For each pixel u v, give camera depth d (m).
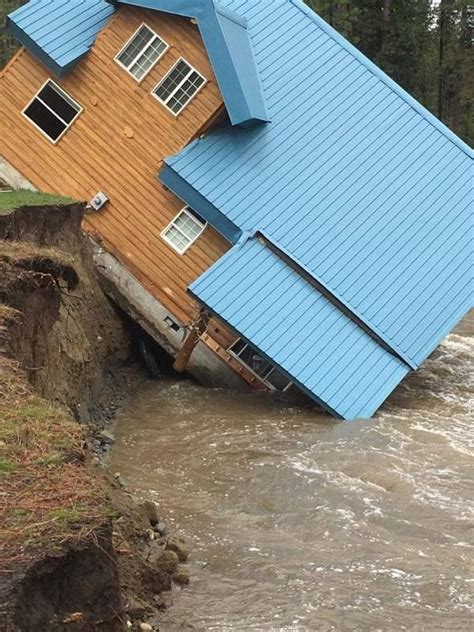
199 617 8.43
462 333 27.86
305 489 12.51
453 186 22.30
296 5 24.30
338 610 8.78
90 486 7.47
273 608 8.74
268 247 19.72
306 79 22.77
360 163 21.77
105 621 6.81
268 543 10.52
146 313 20.69
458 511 11.80
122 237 21.00
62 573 6.54
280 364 18.14
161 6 20.75
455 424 17.27
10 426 8.41
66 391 14.37
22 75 21.98
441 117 61.06
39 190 21.61
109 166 21.31
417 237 21.09
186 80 21.08
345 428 16.48
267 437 15.50
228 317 18.52
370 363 18.75
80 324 16.94
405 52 53.53
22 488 7.27
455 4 56.88
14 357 10.89
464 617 8.77
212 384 19.97
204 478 13.11
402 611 8.84
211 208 20.03
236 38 21.47
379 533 11.01
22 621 6.02
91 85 21.56
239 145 21.02
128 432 15.54
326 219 20.61
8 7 50.12
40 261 13.33
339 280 19.81
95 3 22.91
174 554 9.45
